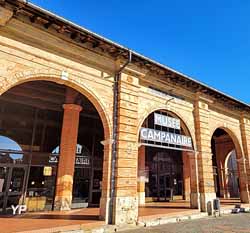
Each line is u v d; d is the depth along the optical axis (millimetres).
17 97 12469
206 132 13867
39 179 12297
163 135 11797
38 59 8414
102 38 9352
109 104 10023
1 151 11555
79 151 14234
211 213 12469
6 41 7816
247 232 8477
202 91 14078
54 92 13055
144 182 16250
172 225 9742
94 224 8352
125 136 9961
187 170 18938
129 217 9227
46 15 8125
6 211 10891
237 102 16000
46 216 9914
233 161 23578
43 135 13102
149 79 11758
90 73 9695
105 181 9320
